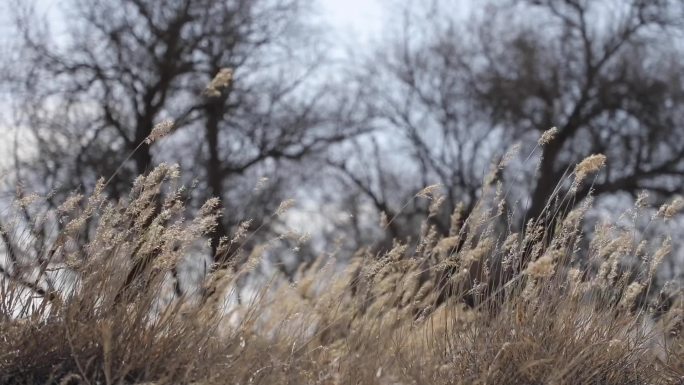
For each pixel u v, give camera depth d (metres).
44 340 4.80
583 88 28.08
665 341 6.11
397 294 5.62
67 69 23.61
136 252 5.20
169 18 25.06
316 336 5.20
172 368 4.56
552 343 5.49
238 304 5.28
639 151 27.50
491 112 28.84
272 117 27.55
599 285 5.79
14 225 5.22
